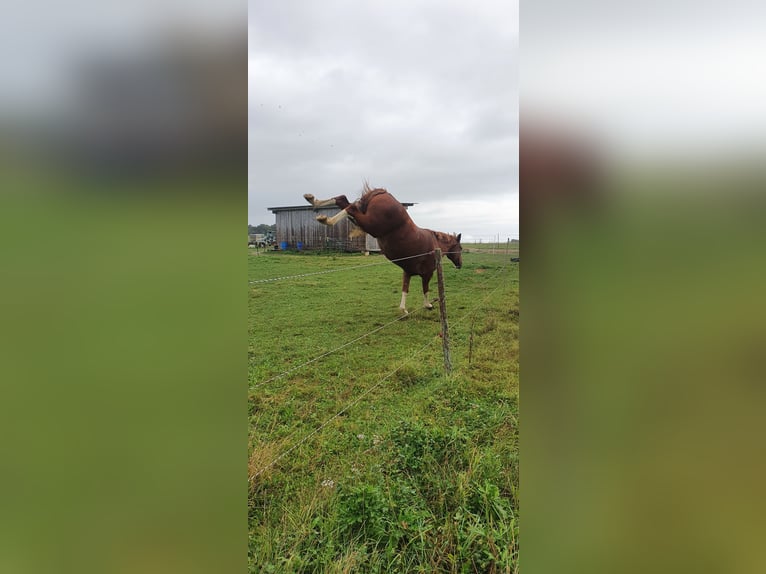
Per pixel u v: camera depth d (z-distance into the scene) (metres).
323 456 3.21
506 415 3.69
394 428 3.42
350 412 3.99
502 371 4.95
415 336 6.31
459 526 2.27
